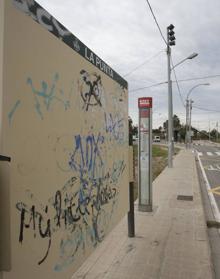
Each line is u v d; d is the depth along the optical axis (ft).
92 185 13.39
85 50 12.35
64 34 10.48
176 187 44.50
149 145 29.12
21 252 8.31
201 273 16.75
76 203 11.73
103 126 14.79
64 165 10.62
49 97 9.55
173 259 18.47
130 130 21.03
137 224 25.41
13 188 7.91
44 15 9.25
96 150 13.83
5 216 7.20
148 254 19.17
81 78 11.96
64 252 10.81
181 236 22.56
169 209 30.96
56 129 10.00
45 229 9.48
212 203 38.55
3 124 7.54
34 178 8.82
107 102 15.42
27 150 8.46
